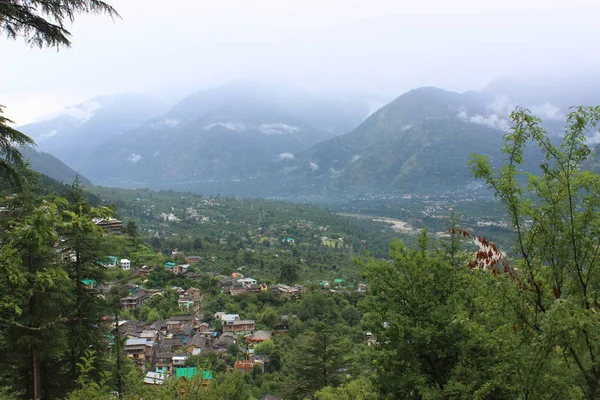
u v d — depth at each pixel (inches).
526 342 237.8
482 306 285.4
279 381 1333.7
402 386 376.8
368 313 430.9
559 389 229.6
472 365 354.9
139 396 420.5
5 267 203.3
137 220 5157.5
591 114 234.5
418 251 440.8
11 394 495.5
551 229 248.7
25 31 300.5
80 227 215.8
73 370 593.3
